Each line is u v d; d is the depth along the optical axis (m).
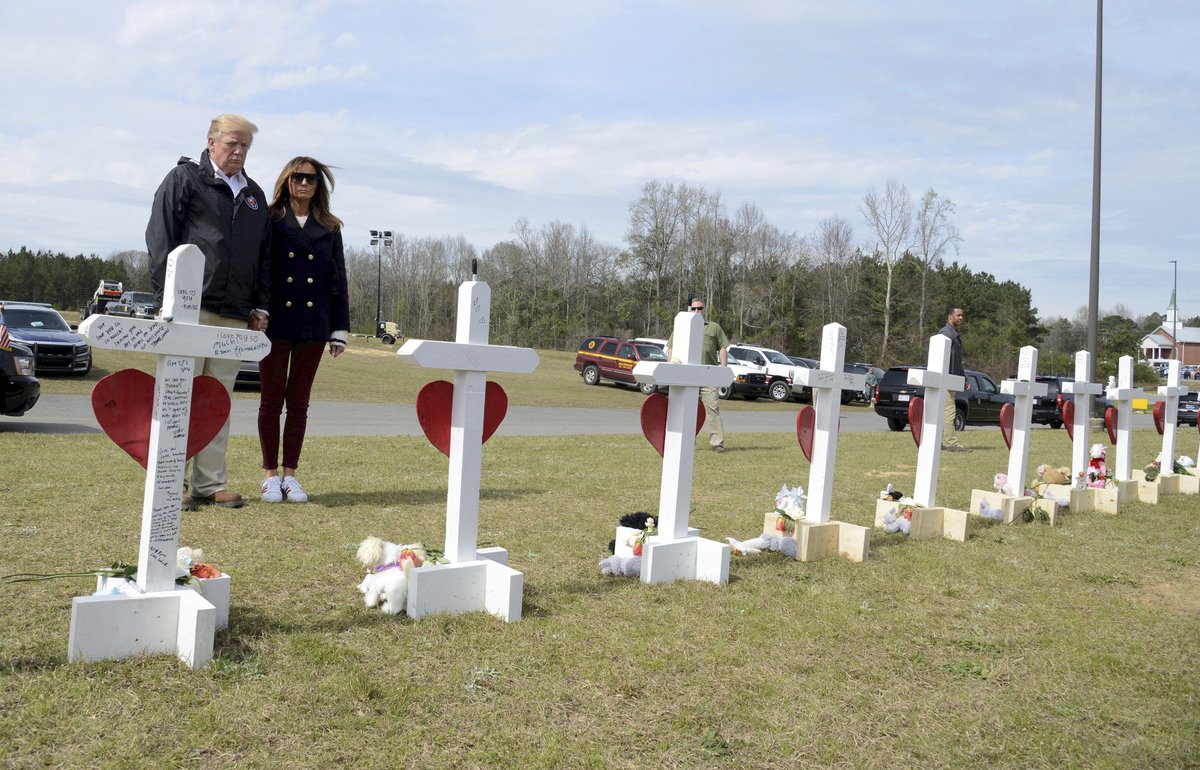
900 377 19.80
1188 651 3.90
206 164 5.10
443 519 5.62
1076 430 8.30
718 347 11.41
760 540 5.42
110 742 2.40
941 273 73.69
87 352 18.30
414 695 2.87
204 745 2.44
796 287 66.75
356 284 73.50
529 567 4.62
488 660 3.24
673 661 3.37
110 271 88.81
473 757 2.51
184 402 3.07
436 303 72.12
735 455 11.08
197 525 5.05
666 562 4.51
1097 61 17.69
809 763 2.65
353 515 5.61
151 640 2.99
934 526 6.27
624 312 71.06
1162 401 9.78
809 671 3.39
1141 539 6.58
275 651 3.14
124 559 4.14
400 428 13.23
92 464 6.93
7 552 4.17
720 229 69.00
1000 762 2.75
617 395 27.17
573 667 3.23
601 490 7.37
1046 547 6.11
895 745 2.81
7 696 2.61
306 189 5.80
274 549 4.59
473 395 3.82
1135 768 2.76
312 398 18.52
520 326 70.38
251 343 3.21
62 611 3.39
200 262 3.08
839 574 4.96
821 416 5.43
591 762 2.54
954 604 4.50
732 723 2.88
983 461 11.72
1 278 83.38
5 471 6.41
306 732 2.57
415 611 3.62
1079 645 3.91
